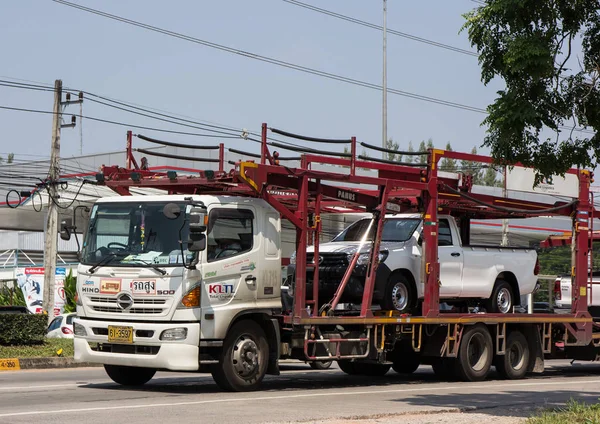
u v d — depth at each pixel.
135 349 14.33
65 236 15.16
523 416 11.85
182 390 15.05
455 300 18.70
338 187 16.16
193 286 14.05
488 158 18.61
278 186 15.27
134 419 10.94
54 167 32.22
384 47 43.16
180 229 14.23
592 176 20.94
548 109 12.20
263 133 15.05
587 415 11.19
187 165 36.81
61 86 32.38
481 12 12.09
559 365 26.05
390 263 16.89
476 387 16.88
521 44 11.57
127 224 14.66
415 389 16.16
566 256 23.80
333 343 15.91
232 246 14.66
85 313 14.80
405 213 18.30
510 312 19.41
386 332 16.94
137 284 14.27
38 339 24.05
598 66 12.44
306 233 15.51
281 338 15.63
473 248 18.72
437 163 17.59
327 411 12.17
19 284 43.47
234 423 10.70
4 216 47.59
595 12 12.22
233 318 14.57
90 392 14.53
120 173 16.33
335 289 16.53
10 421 10.66
